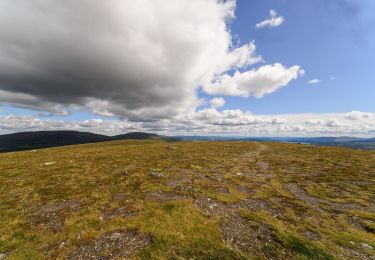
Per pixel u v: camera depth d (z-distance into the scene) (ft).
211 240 48.75
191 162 153.89
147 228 53.21
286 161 168.66
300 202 77.97
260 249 46.44
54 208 68.80
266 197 81.92
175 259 42.29
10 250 46.34
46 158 168.04
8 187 90.27
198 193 81.97
